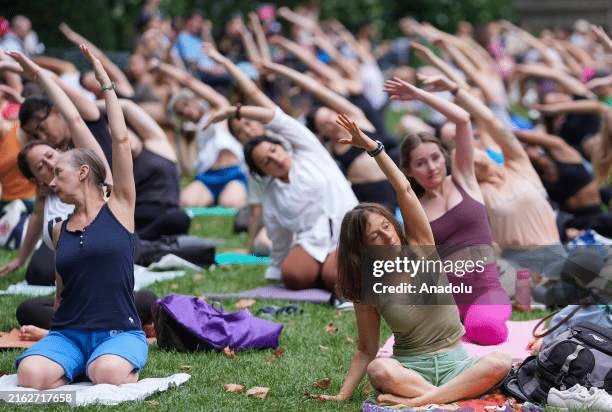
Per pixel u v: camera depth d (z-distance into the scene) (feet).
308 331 32.27
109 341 26.22
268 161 38.01
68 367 25.80
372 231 23.90
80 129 31.63
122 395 24.80
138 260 41.63
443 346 24.56
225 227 52.65
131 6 108.06
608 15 169.89
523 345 30.07
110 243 26.27
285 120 37.96
